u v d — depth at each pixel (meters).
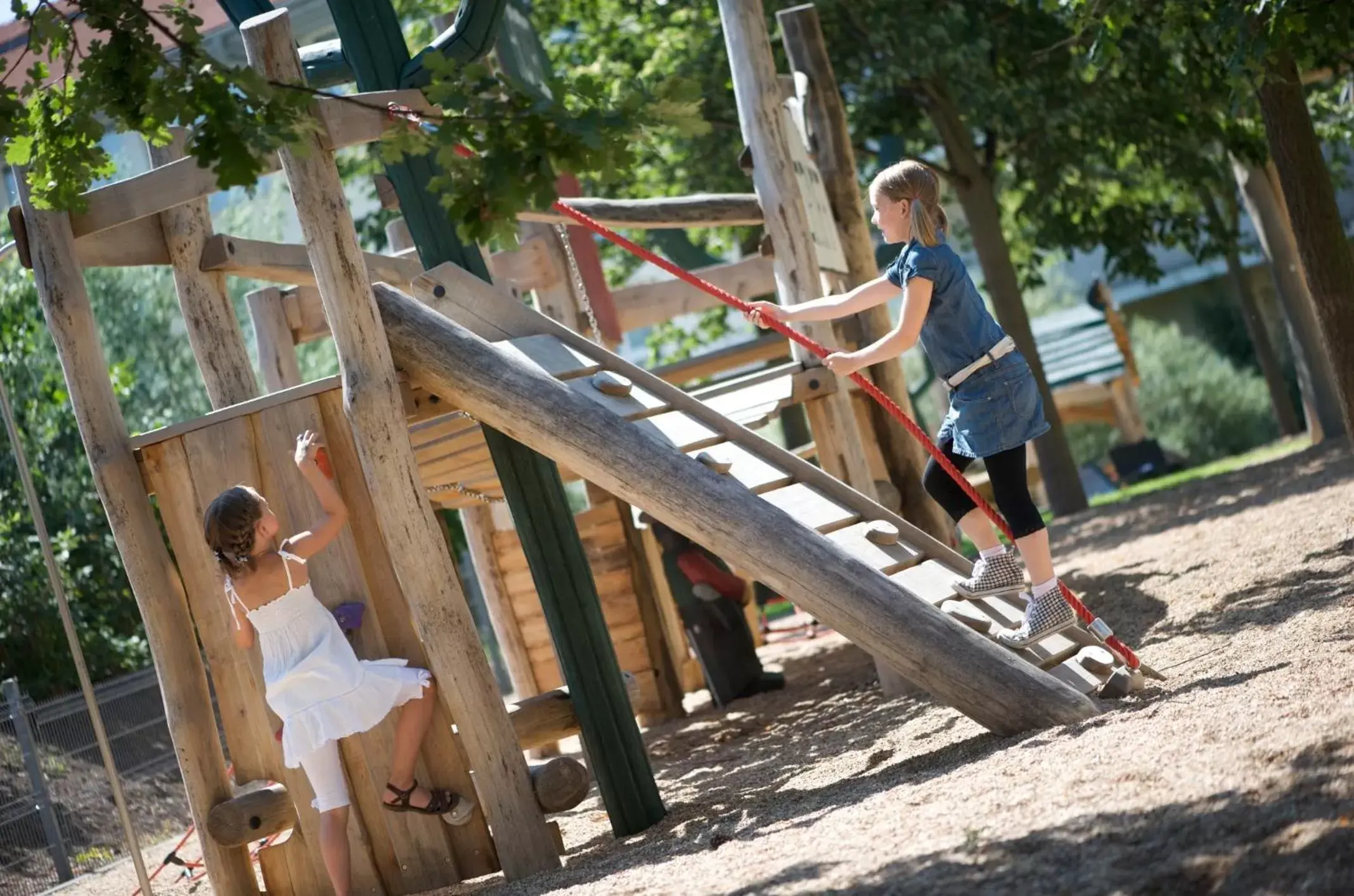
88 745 12.00
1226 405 37.06
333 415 6.95
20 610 14.48
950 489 6.74
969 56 17.77
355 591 6.87
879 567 6.75
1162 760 4.86
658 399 7.50
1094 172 22.16
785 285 9.69
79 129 5.81
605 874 5.88
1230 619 7.89
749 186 20.17
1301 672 5.77
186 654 7.09
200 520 7.05
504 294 7.61
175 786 12.64
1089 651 6.77
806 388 9.54
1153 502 18.80
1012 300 20.67
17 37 9.45
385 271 10.05
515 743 6.70
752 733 9.88
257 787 6.93
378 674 6.54
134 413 17.80
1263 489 15.76
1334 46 10.43
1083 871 3.96
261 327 11.10
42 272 7.11
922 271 6.41
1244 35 9.61
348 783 6.81
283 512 6.95
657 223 9.95
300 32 10.44
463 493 10.95
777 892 4.43
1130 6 10.51
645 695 12.03
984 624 6.56
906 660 6.32
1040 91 18.59
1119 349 35.16
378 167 19.05
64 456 15.86
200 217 8.73
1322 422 21.22
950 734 7.05
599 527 12.07
